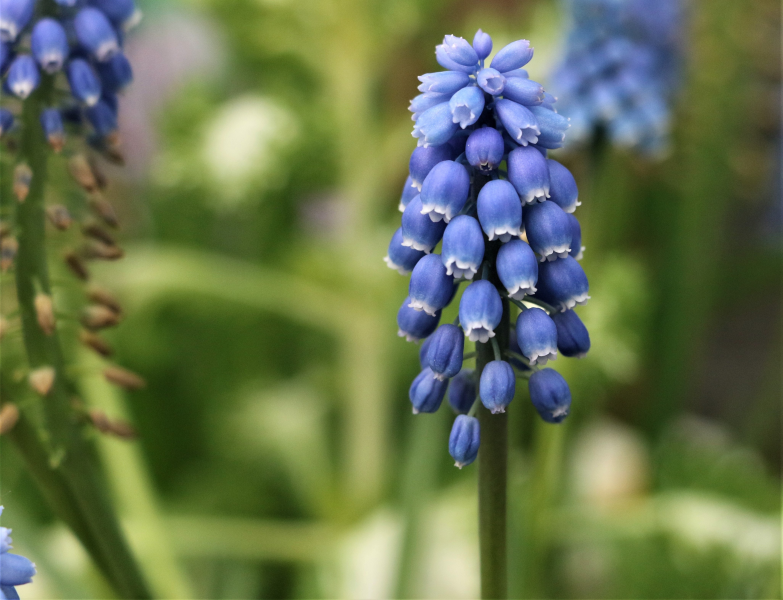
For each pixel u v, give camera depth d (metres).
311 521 0.62
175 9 0.74
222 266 0.63
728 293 0.77
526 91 0.31
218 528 0.52
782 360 0.63
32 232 0.34
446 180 0.30
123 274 0.60
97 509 0.35
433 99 0.31
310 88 0.68
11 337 0.35
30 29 0.33
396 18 0.64
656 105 0.47
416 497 0.41
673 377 0.64
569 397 0.31
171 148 0.63
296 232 0.74
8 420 0.34
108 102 0.34
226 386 0.67
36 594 0.47
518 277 0.31
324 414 0.68
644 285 0.57
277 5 0.63
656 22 0.48
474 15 0.66
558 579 0.56
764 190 0.75
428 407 0.32
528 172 0.30
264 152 0.62
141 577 0.36
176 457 0.66
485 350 0.32
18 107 0.34
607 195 0.47
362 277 0.63
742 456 0.53
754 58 0.63
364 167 0.65
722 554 0.46
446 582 0.52
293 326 0.72
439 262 0.31
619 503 0.58
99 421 0.35
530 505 0.43
